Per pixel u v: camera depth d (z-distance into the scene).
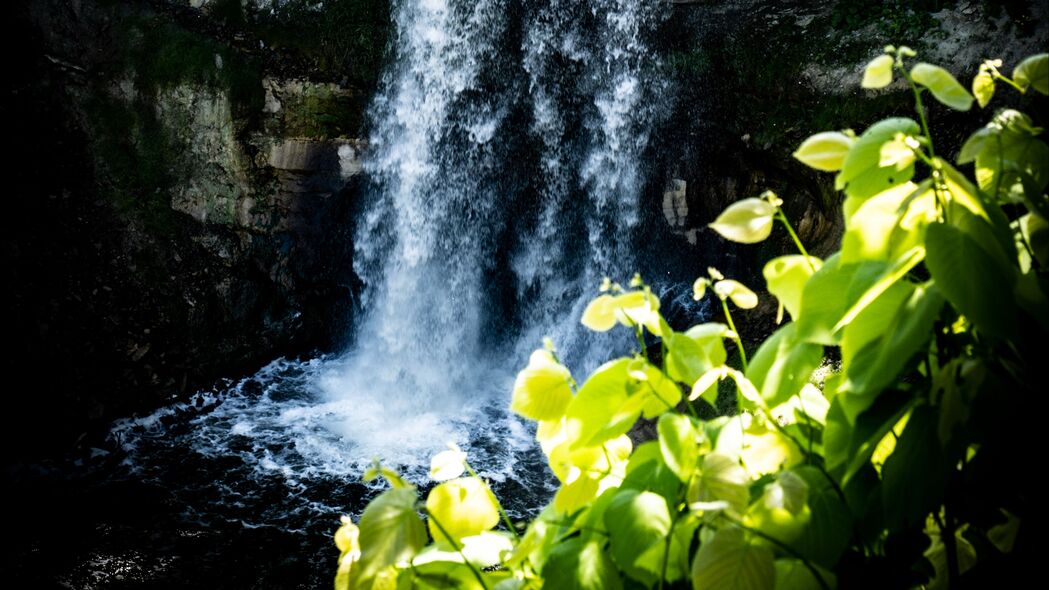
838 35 8.26
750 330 8.43
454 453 1.35
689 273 9.10
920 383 1.20
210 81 8.93
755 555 1.07
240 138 9.02
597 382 1.28
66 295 8.55
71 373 8.16
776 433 1.32
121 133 9.05
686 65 8.70
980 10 7.75
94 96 9.04
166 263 8.98
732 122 8.62
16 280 8.42
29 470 7.22
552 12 9.06
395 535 1.15
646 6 8.84
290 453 7.70
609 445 1.47
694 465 1.18
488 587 1.31
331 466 7.52
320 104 9.05
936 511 1.23
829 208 8.20
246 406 8.51
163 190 9.06
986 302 1.03
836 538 1.12
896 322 1.12
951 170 1.12
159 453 7.62
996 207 1.13
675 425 1.20
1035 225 1.31
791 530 1.13
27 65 9.02
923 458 1.11
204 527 6.63
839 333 1.23
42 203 8.80
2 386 7.89
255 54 9.08
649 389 1.28
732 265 8.86
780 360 1.24
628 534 1.16
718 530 1.09
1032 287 1.10
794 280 1.31
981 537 1.29
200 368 8.79
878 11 8.20
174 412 8.23
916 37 7.84
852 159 1.21
